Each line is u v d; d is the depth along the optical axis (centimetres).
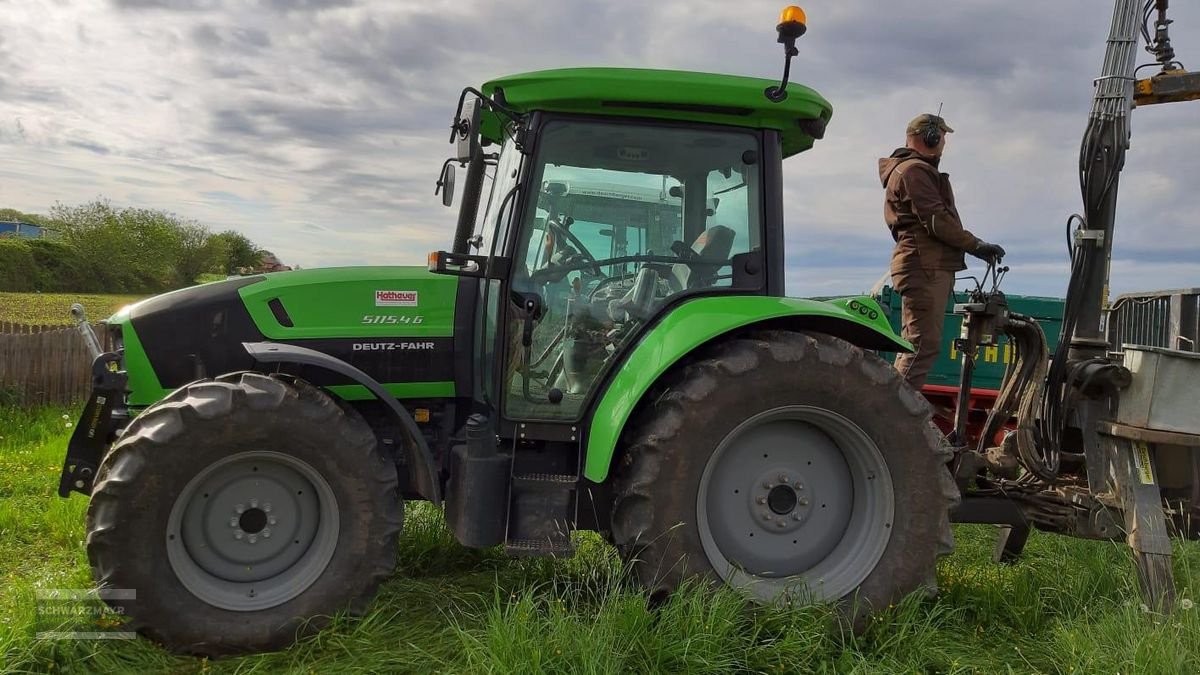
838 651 310
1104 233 376
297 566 321
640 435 324
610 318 350
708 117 350
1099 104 378
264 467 316
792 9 316
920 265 442
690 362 339
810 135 365
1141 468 359
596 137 347
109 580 289
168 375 354
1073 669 285
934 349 446
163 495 294
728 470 336
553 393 342
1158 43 381
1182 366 352
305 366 354
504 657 269
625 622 288
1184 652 279
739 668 287
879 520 336
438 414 383
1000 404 411
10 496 507
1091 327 382
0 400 802
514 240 340
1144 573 344
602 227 351
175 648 296
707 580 314
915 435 335
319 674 285
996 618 348
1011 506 391
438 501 333
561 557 314
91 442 348
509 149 380
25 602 297
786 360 323
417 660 292
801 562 342
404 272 384
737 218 358
